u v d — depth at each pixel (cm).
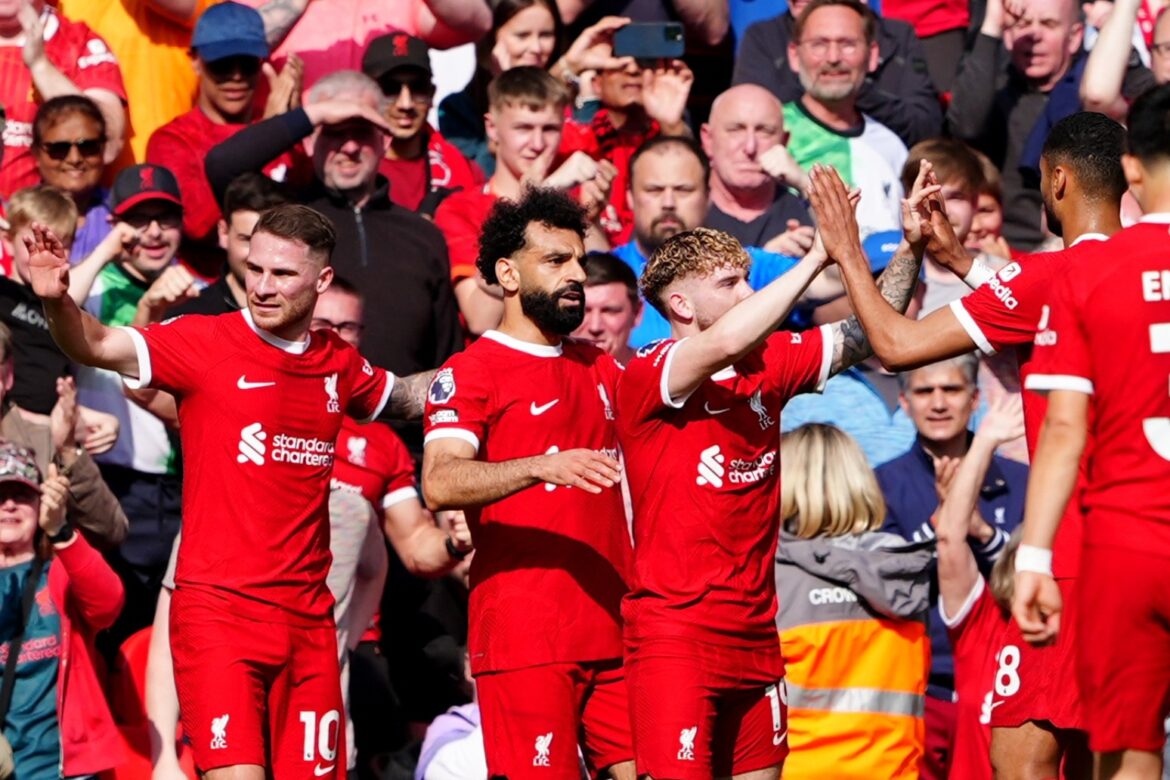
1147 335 1948
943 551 2845
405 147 3662
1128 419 1959
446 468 2405
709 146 3628
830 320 3259
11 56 3588
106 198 3494
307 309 2542
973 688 2838
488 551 2511
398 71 3625
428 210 3578
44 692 2780
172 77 3731
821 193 2291
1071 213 2292
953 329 2256
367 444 3011
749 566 2439
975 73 3906
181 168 3528
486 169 3909
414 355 3291
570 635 2488
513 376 2508
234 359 2520
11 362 2975
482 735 2762
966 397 3061
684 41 4038
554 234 2517
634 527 2464
